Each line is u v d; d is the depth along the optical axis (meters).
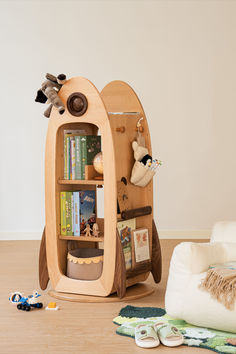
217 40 5.22
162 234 5.34
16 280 3.57
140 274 3.29
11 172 5.36
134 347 2.30
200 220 5.33
